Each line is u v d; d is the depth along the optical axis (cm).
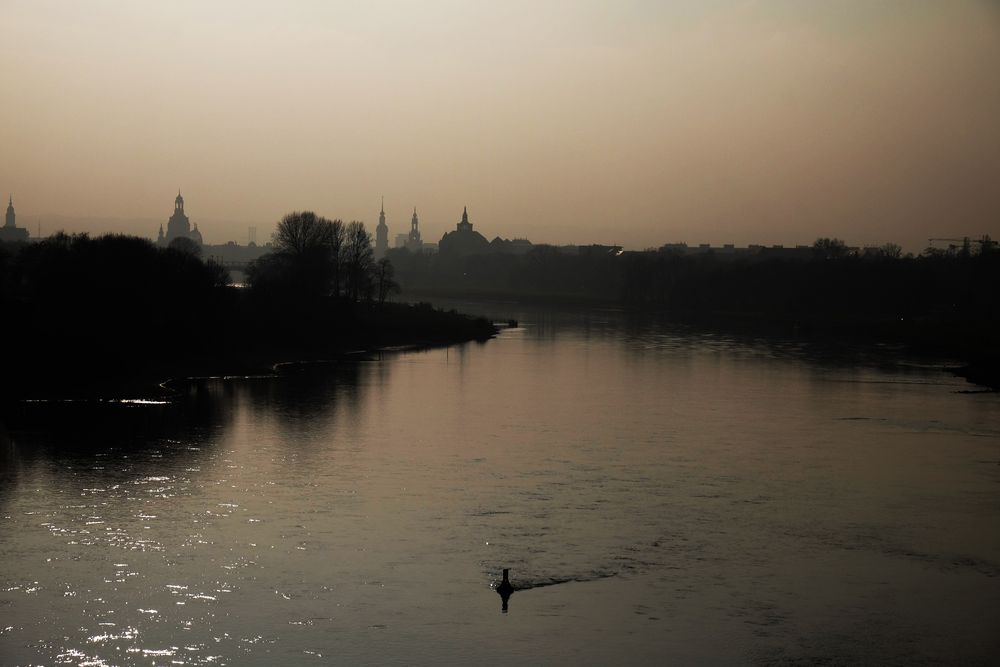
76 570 6344
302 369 15675
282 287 19375
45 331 13575
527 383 14500
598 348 19825
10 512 7394
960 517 7731
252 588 6147
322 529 7194
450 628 5694
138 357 14262
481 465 9075
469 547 6900
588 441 10219
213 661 5284
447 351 19000
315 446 9738
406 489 8231
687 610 5972
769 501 8088
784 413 12112
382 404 12338
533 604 6016
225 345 16350
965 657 5462
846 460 9525
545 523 7419
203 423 10744
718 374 15750
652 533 7250
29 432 10031
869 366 16988
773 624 5822
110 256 15825
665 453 9706
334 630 5647
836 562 6750
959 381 15150
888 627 5800
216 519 7356
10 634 5500
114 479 8319
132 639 5484
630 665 5334
